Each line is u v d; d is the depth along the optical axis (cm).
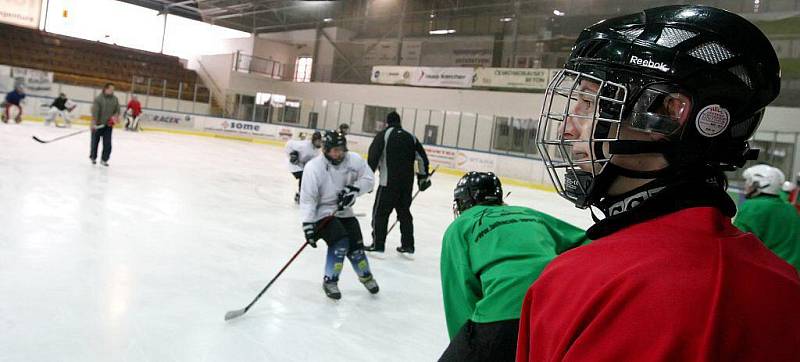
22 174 789
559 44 2031
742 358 52
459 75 2122
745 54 64
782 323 54
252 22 3100
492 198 210
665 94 65
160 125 2228
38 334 296
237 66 2753
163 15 3253
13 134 1352
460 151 1700
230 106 2475
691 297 54
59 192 692
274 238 577
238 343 311
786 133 1254
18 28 2583
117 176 879
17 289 357
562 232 181
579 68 76
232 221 642
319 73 2756
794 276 62
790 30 1452
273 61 2900
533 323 68
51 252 443
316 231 389
